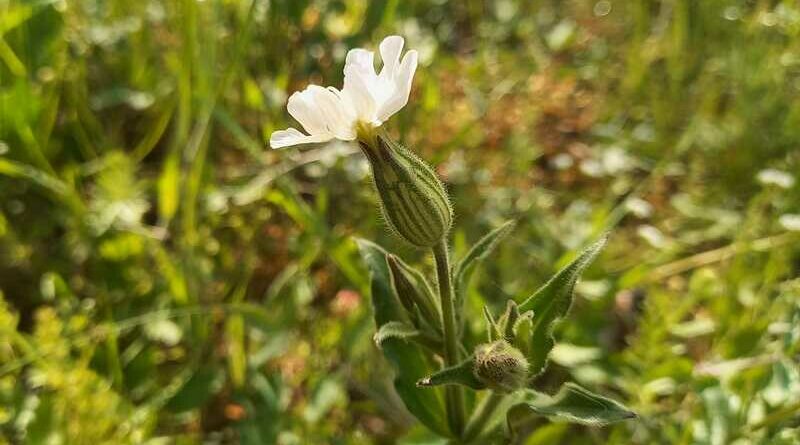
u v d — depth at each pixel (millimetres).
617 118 441
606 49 480
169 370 311
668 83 456
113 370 295
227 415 304
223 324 322
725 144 403
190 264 322
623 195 398
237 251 343
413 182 211
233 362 303
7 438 274
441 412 245
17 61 355
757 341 297
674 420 287
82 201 342
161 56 403
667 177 405
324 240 311
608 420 209
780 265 323
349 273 309
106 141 373
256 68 390
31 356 282
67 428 271
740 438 264
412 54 204
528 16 504
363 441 284
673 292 338
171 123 387
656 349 290
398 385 244
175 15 374
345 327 309
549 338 218
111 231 329
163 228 337
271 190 342
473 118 386
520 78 438
